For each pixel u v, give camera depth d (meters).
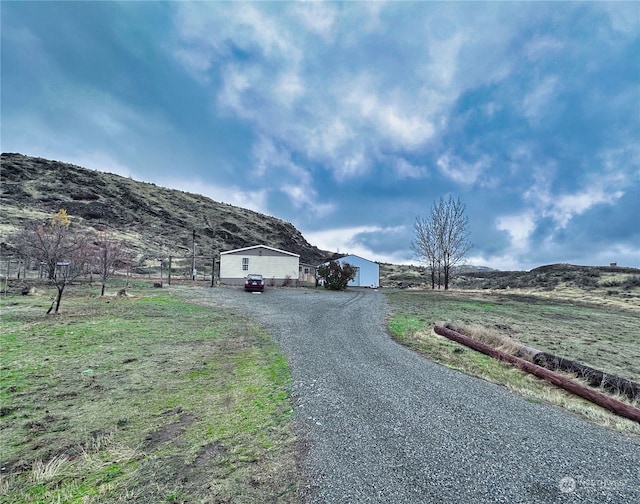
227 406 4.15
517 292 28.27
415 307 16.03
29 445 3.30
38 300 12.77
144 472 2.75
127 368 5.73
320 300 17.66
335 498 2.34
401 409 3.98
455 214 34.00
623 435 3.50
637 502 2.36
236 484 2.53
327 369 5.60
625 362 7.37
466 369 5.95
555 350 8.25
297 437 3.28
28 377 5.20
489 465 2.79
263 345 7.32
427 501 2.31
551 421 3.76
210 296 17.23
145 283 22.19
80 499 2.43
